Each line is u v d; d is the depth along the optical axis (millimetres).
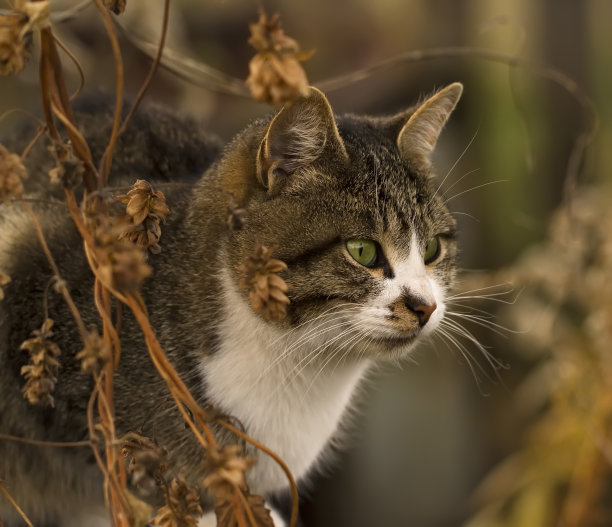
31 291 2918
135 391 2906
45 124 2771
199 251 2918
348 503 3297
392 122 2967
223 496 2752
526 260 3191
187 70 3018
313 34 3338
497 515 3264
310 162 2908
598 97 3350
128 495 2762
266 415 2922
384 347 2920
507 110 3314
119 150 2977
